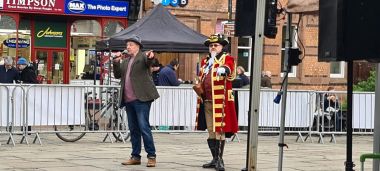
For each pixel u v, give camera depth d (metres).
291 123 16.31
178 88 15.63
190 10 26.31
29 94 13.92
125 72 10.52
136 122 10.64
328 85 28.44
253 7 8.05
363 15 6.38
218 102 10.07
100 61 23.77
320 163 11.64
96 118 14.59
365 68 26.97
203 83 10.27
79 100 14.40
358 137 17.98
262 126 16.33
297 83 27.92
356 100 16.78
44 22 25.09
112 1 25.84
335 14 6.41
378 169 7.17
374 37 6.39
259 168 10.71
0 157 11.48
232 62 10.12
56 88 14.18
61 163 10.78
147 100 10.43
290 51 8.91
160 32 17.38
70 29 25.55
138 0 26.06
